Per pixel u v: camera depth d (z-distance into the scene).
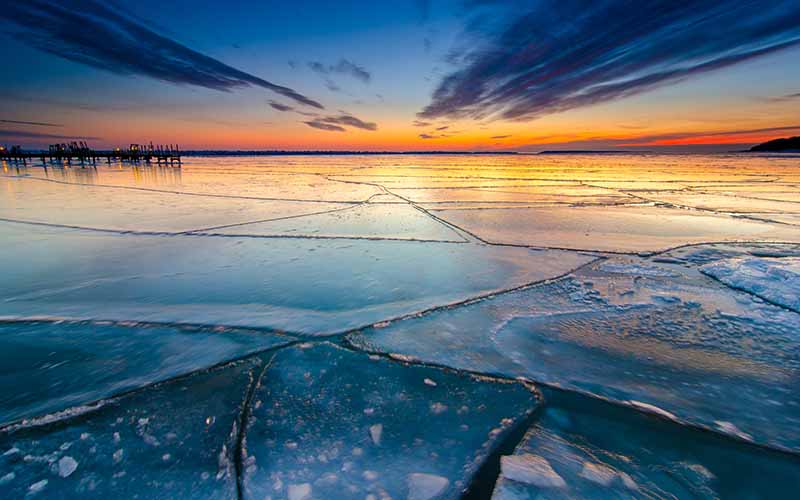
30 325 2.75
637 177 18.58
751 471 1.51
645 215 7.71
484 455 1.59
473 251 4.90
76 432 1.70
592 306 3.24
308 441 1.68
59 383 2.08
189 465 1.53
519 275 4.02
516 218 7.27
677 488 1.42
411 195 10.77
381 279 3.83
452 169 26.75
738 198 10.49
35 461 1.53
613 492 1.39
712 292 3.56
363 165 34.53
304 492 1.40
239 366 2.27
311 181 15.55
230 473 1.50
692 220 7.18
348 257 4.57
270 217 7.07
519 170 25.27
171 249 4.83
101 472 1.49
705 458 1.58
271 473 1.50
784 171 23.17
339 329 2.76
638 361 2.38
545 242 5.43
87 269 4.04
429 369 2.27
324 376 2.18
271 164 35.62
